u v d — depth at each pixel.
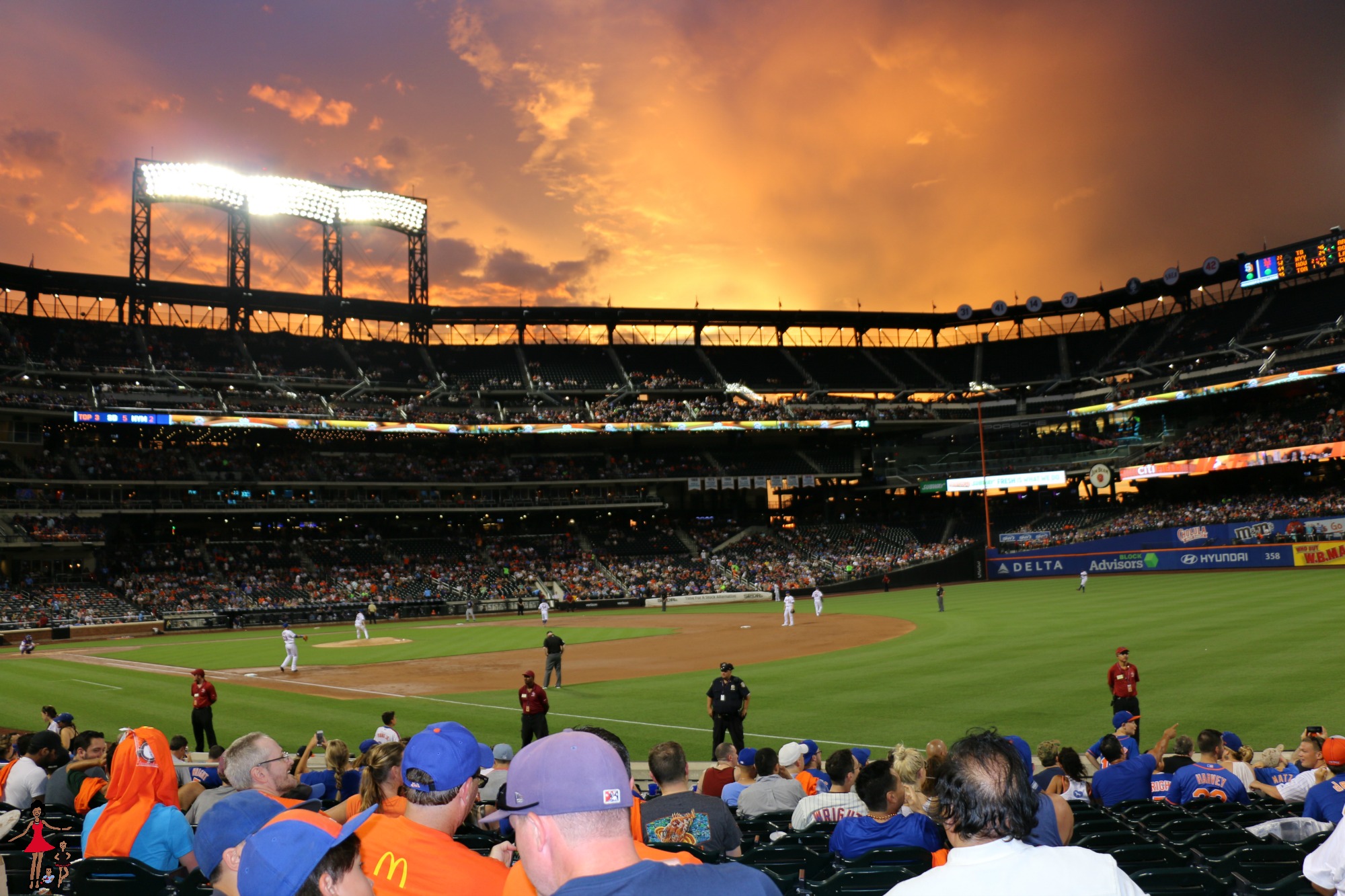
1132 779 9.83
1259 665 22.47
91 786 9.09
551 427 73.94
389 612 63.12
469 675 30.23
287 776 5.78
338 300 76.44
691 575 72.62
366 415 70.31
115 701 25.44
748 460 83.00
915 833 6.29
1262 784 9.94
